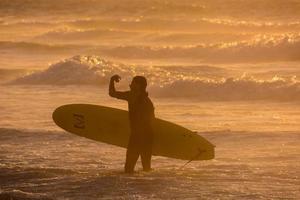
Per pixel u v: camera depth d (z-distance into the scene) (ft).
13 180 150.71
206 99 291.79
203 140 157.99
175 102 285.23
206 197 133.08
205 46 468.34
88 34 622.13
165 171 154.20
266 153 172.86
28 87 347.77
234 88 293.02
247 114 246.68
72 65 365.20
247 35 549.54
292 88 285.43
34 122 233.35
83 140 194.49
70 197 135.74
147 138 152.05
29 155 176.86
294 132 199.62
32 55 511.40
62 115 166.40
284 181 144.36
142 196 134.82
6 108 269.44
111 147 185.47
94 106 165.89
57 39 621.72
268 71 379.76
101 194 136.98
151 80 344.49
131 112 151.53
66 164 165.99
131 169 152.76
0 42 540.93
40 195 136.67
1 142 195.21
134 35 604.08
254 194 134.72
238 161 164.76
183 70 381.60
